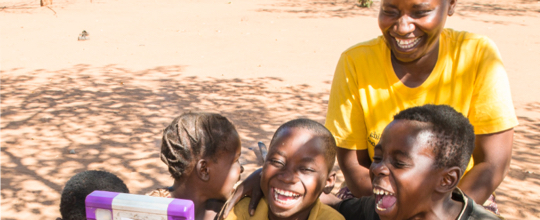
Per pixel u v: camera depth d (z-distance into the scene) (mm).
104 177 2064
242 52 12469
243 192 2094
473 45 2070
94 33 15273
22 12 20031
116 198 1407
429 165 1635
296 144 1944
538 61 11297
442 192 1684
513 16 18406
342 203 2232
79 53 12484
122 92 8773
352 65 2205
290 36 14594
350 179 2242
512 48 12719
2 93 8719
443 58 2084
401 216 1714
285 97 8492
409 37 1935
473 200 1878
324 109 7828
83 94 8648
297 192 1943
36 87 9164
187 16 18750
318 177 1967
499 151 2039
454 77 2090
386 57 2131
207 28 16016
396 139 1671
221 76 10039
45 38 14531
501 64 2039
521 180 5191
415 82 2123
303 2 23094
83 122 7055
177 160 2172
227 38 14352
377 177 1720
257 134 6516
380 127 2188
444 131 1644
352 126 2242
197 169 2174
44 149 6000
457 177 1667
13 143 6203
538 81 9586
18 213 4480
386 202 1703
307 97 8516
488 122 2027
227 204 2055
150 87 9141
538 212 4539
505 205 4656
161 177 5203
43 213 4492
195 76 10055
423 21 1896
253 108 7785
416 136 1642
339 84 2256
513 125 2010
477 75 2062
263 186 1997
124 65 11133
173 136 2195
